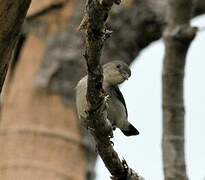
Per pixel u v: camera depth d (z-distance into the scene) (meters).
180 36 11.22
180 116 11.00
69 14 14.80
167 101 11.11
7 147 13.52
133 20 15.02
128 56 15.12
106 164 8.16
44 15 14.79
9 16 7.79
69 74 14.25
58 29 14.69
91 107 7.57
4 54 7.95
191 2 11.38
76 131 13.87
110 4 6.72
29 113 13.87
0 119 14.06
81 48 14.48
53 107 13.95
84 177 13.68
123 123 11.44
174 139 10.84
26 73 14.35
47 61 14.38
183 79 11.24
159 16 15.02
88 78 7.34
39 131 13.63
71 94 14.12
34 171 13.26
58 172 13.34
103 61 14.66
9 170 13.28
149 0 15.05
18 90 14.20
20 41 14.65
